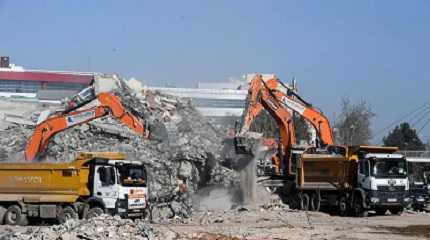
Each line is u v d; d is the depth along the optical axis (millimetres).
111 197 30531
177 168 44469
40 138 37656
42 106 61406
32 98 94250
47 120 37781
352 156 39750
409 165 39906
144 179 32000
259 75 42781
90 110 37719
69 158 40719
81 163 31344
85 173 31281
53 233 23484
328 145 42125
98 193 30781
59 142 43031
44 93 95562
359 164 38719
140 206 31531
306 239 25609
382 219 36406
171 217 36000
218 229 29062
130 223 25078
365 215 38469
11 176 32156
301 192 42406
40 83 112812
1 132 49062
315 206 41562
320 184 41281
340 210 40062
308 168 42062
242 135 40750
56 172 31516
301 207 42344
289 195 43938
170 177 40781
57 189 31391
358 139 93375
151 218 34688
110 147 43938
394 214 40281
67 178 31281
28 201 31641
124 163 31094
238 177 44625
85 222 24688
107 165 30828
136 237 23172
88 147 43500
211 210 40938
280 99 43656
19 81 112375
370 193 37688
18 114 56469
